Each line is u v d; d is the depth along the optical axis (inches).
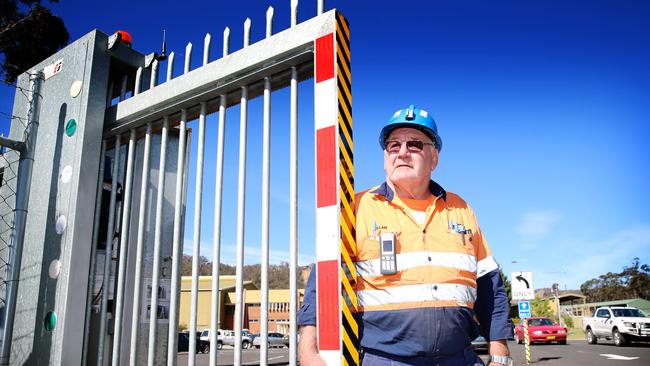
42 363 111.0
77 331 111.9
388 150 92.6
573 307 2603.3
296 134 91.1
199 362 727.1
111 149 132.6
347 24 92.5
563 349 725.9
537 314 2271.2
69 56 132.6
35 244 123.3
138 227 124.6
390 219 87.7
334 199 80.7
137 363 109.1
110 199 123.4
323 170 83.1
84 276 115.2
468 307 85.7
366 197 91.9
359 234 87.1
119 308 113.6
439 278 84.0
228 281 1777.8
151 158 130.6
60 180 122.5
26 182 129.6
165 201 131.2
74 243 114.1
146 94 118.0
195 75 108.0
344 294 77.7
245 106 100.9
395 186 91.9
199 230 102.0
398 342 82.2
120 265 116.3
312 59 93.5
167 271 127.7
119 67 134.2
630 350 649.6
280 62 95.0
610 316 774.5
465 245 89.5
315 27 91.4
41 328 114.3
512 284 526.0
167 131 116.4
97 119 124.2
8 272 122.3
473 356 88.0
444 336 82.0
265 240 90.8
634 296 2549.2
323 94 86.4
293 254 85.0
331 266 78.7
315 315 82.6
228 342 1350.9
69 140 124.0
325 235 80.4
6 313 119.9
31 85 137.9
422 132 91.7
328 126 84.3
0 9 470.3
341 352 74.9
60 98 130.8
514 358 586.2
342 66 87.5
